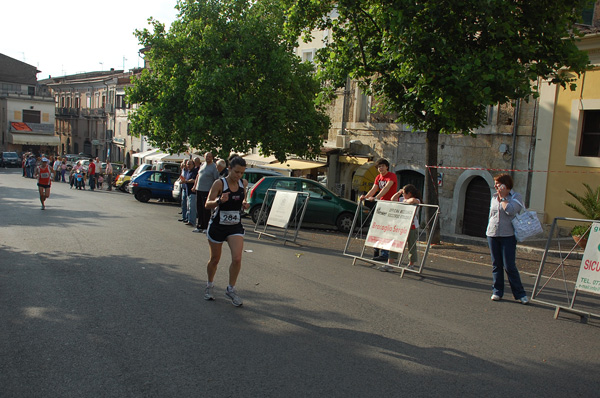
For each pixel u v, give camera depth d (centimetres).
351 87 2491
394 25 1098
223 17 2216
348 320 624
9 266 845
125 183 3494
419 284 852
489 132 1825
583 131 1568
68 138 7488
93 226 1380
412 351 528
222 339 539
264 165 2864
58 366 456
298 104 2300
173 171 2859
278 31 2228
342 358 499
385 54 1272
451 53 1122
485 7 1053
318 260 1030
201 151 2231
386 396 419
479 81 1060
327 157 2586
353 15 1307
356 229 1627
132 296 689
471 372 479
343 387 433
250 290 747
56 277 779
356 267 977
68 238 1154
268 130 2239
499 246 761
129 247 1061
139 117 2377
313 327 591
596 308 732
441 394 428
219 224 664
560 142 1608
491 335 595
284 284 796
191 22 2212
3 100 7194
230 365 471
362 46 1336
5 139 7206
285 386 430
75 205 2080
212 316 616
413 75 1149
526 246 1284
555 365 510
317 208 1625
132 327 566
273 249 1147
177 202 2728
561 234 1588
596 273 667
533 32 1152
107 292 705
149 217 1709
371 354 514
